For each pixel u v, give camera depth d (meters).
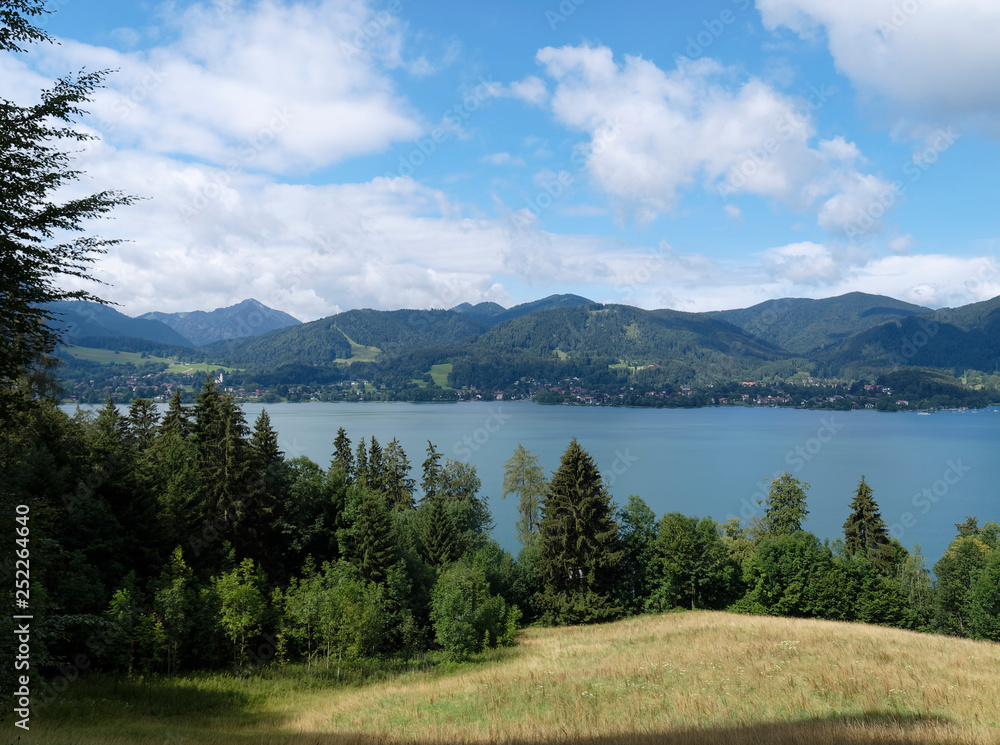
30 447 27.59
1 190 10.69
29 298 11.33
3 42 10.72
